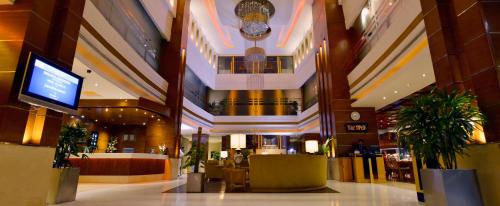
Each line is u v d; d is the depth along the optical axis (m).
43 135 3.72
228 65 20.22
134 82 8.28
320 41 11.77
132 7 9.16
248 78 19.25
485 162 3.31
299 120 17.47
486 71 3.37
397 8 7.47
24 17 3.59
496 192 3.15
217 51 19.83
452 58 3.88
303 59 17.78
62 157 4.49
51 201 4.09
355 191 5.69
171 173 10.39
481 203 3.10
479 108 3.42
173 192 5.71
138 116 11.02
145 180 8.89
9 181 3.24
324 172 6.34
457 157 3.70
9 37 3.50
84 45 5.84
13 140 3.33
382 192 5.52
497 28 3.43
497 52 3.33
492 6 3.51
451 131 3.14
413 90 8.02
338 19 10.80
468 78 3.71
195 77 16.98
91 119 12.16
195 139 17.84
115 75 7.49
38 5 3.75
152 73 9.72
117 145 13.55
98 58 6.40
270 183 5.64
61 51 3.99
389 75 7.16
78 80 4.19
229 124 17.97
